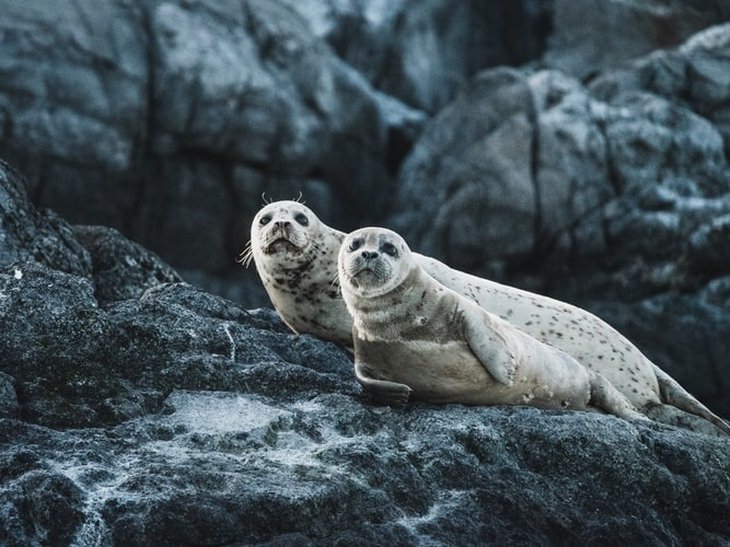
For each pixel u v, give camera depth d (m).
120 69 49.62
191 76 50.50
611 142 51.72
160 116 50.19
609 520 17.11
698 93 54.75
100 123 48.91
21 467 15.45
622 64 58.44
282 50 53.34
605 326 21.83
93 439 16.30
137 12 51.12
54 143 48.22
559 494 17.42
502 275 51.91
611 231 50.41
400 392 18.12
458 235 52.50
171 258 50.78
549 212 51.22
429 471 16.95
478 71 65.81
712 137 52.59
